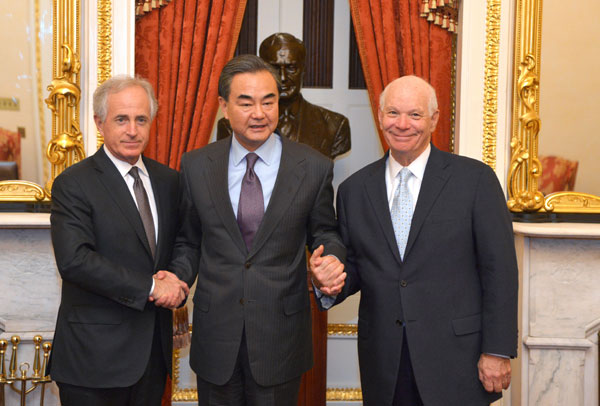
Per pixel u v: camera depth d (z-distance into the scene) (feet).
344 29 13.87
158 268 7.68
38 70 10.84
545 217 11.10
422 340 7.14
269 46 11.81
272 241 7.39
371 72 11.79
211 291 7.44
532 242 10.55
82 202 7.33
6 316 10.55
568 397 10.59
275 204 7.41
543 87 11.11
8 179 10.85
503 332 7.05
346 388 13.42
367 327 7.58
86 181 7.40
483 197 7.30
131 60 11.05
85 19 10.94
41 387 10.42
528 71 11.02
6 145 10.82
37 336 10.40
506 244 7.19
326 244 7.61
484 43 11.27
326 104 13.94
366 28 11.73
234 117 7.26
